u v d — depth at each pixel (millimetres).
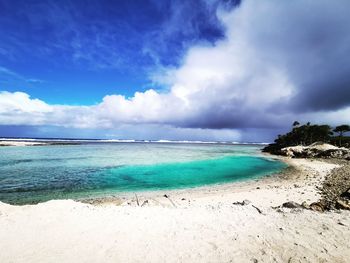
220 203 16188
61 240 8648
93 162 42875
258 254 7766
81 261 7328
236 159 54062
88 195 20344
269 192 19844
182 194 20609
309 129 92250
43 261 7277
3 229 9445
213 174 32156
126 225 10086
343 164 42781
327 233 9133
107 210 12023
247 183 25969
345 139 94438
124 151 75125
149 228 9805
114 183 25484
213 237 8977
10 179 26891
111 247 8203
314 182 25094
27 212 11273
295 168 38469
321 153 59625
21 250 7895
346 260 7379
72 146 99250
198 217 11148
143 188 23281
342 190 20047
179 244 8461
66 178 27859
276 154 69312
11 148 75438
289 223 10219
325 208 13602
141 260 7449
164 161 46250
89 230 9531
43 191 21656
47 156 52500
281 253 7793
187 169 36219
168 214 11570
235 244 8430
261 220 10664
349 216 11062
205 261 7418
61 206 12172
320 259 7422
